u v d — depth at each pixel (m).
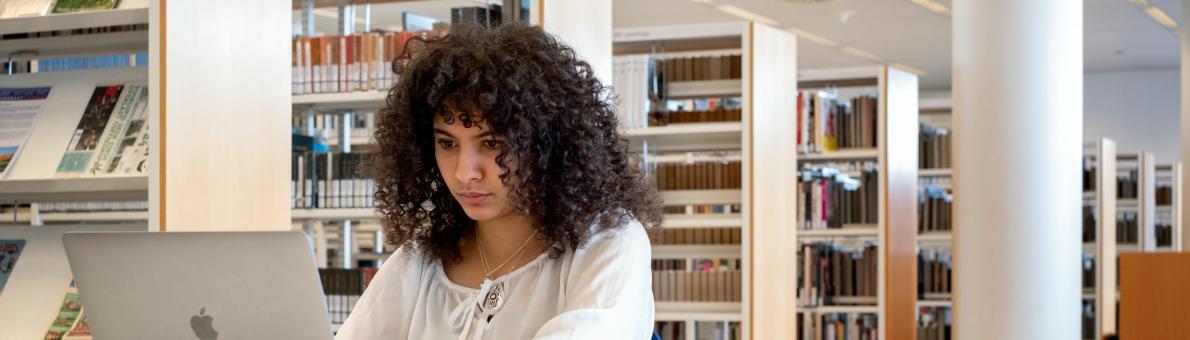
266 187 3.27
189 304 1.51
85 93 3.08
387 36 4.26
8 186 2.93
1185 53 10.53
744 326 5.41
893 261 6.45
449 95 1.48
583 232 1.54
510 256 1.61
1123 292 5.87
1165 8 12.17
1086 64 16.03
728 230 5.71
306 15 4.63
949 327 7.91
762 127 5.48
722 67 5.54
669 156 6.23
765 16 12.34
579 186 1.54
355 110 4.70
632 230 1.60
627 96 5.45
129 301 1.54
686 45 5.73
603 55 4.68
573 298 1.52
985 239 5.53
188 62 2.97
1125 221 9.76
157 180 2.86
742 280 5.44
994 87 5.50
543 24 4.02
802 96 6.47
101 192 3.24
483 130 1.50
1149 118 16.44
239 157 3.16
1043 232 5.44
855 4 11.73
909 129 6.76
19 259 2.98
